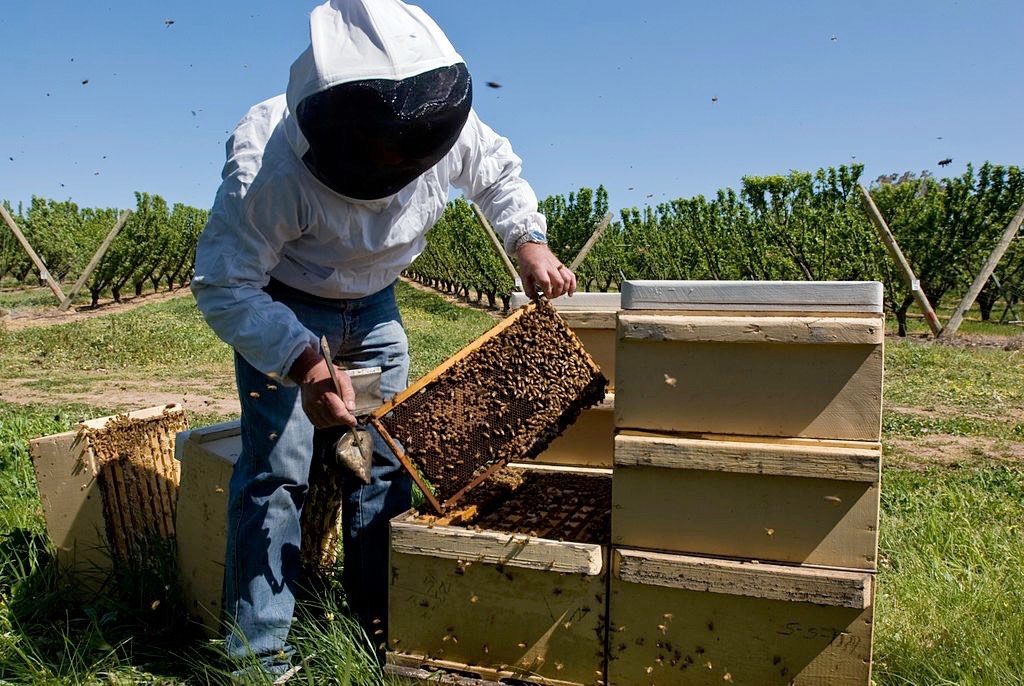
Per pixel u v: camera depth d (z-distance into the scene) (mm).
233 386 9516
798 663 1842
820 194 17125
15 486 3924
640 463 1896
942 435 6547
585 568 1927
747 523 1868
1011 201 14844
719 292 1908
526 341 2141
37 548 3090
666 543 1923
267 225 2117
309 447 2359
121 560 2830
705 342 1883
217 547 2520
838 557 1815
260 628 2285
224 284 2119
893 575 2838
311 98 1889
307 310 2389
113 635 2582
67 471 2852
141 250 24844
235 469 2391
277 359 2047
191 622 2637
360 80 1843
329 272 2316
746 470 1832
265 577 2307
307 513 2771
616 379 1951
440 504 2174
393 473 2523
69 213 26859
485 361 2131
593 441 2697
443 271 30188
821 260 16688
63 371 10945
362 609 2529
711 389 1892
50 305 22141
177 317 18672
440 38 2000
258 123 2143
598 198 20922
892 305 16094
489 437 2154
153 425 3008
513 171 2607
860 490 1784
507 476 2637
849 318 1796
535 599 2004
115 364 11570
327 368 2039
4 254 26625
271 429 2273
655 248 22109
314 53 1897
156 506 2996
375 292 2492
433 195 2355
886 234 13172
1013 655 2197
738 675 1884
